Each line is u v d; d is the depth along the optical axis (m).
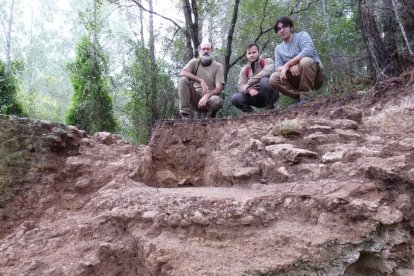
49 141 3.93
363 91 4.36
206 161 4.40
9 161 3.77
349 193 2.56
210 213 2.64
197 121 4.74
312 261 2.28
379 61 5.52
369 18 5.77
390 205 2.54
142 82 9.88
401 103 3.82
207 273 2.25
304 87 4.80
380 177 2.66
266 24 10.62
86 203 3.68
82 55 11.27
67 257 2.88
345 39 9.57
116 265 2.74
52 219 3.52
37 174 3.81
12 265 2.92
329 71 10.64
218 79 5.43
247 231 2.53
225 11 13.28
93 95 10.73
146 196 3.11
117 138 4.77
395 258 2.44
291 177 3.08
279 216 2.64
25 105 13.46
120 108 11.43
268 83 5.19
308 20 12.49
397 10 6.14
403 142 3.13
